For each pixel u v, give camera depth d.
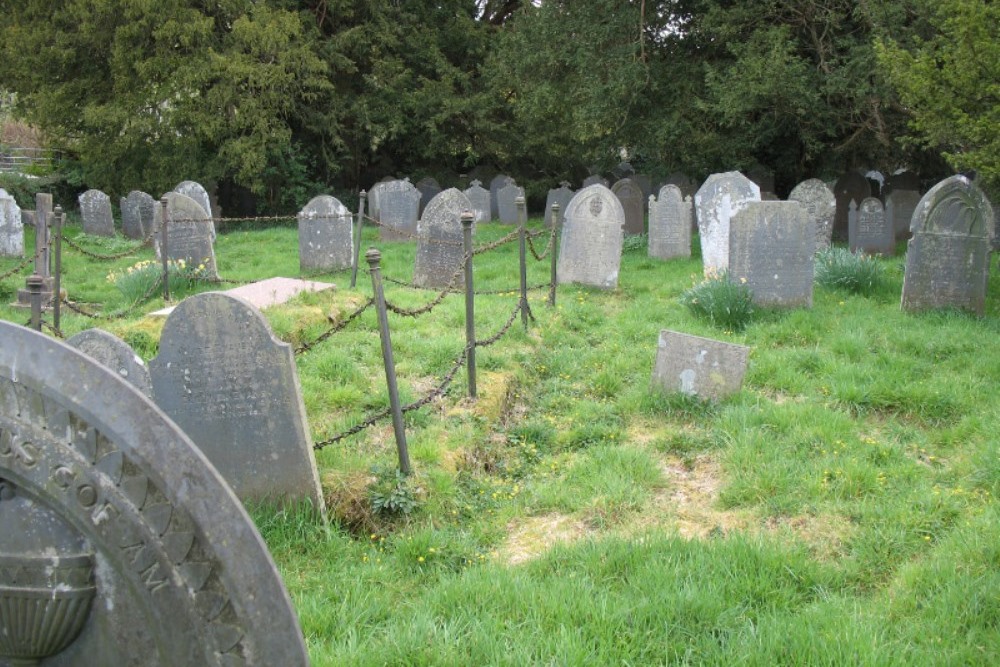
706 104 18.31
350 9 28.52
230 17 26.33
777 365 8.77
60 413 2.09
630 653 4.00
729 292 10.84
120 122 24.31
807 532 5.38
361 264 16.06
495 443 7.21
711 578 4.62
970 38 10.53
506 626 4.22
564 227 13.57
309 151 29.52
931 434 7.23
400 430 6.04
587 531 5.65
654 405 7.95
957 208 10.49
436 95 29.27
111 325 9.95
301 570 5.06
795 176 23.69
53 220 10.13
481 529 5.72
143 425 2.09
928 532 5.29
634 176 26.42
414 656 3.97
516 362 9.20
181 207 13.79
